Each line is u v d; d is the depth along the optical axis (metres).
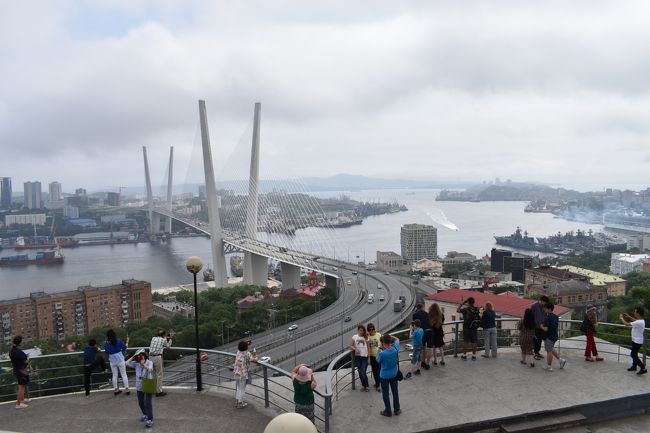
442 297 65.00
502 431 14.49
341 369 19.58
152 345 17.52
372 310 92.19
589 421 15.51
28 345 105.38
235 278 199.50
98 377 32.50
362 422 14.66
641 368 17.97
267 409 16.19
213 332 86.38
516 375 18.03
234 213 176.50
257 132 153.12
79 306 130.38
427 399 16.11
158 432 14.68
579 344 22.22
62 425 15.25
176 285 199.75
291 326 82.88
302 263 128.00
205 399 17.03
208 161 152.88
